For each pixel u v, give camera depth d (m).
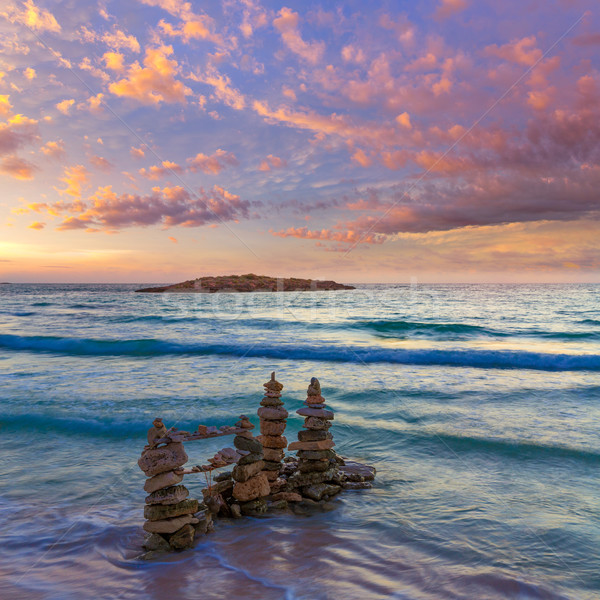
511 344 27.67
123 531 5.59
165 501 5.08
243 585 4.27
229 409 11.84
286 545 5.12
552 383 15.43
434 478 7.32
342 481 7.03
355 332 33.75
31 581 4.43
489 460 8.11
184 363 20.45
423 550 4.97
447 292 94.00
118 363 20.53
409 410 11.77
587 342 28.80
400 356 21.36
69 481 7.36
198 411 11.62
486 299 70.94
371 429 10.09
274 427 6.69
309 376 16.95
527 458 8.16
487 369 18.80
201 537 5.36
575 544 5.11
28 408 11.73
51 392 13.78
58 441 9.46
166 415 11.23
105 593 4.17
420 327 35.66
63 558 4.91
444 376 16.95
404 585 4.24
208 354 23.67
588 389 14.27
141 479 7.46
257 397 13.19
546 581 4.32
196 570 4.59
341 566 4.62
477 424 10.35
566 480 7.15
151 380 16.02
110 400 12.72
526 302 64.69
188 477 7.55
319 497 6.46
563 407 12.01
